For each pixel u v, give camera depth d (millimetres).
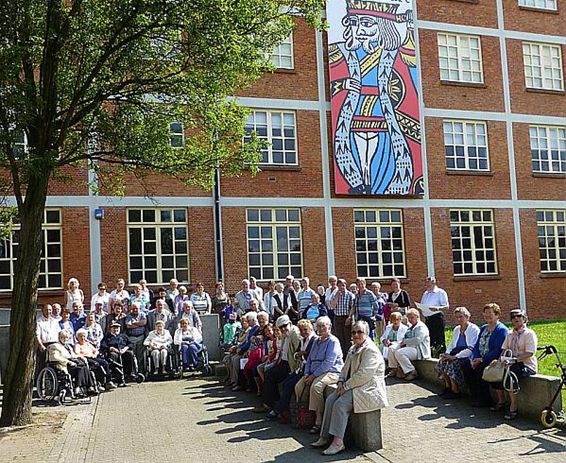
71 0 11789
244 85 13141
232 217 21141
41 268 19219
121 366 14719
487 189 24578
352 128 22688
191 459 8750
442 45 24703
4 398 11086
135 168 13102
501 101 25234
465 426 9633
